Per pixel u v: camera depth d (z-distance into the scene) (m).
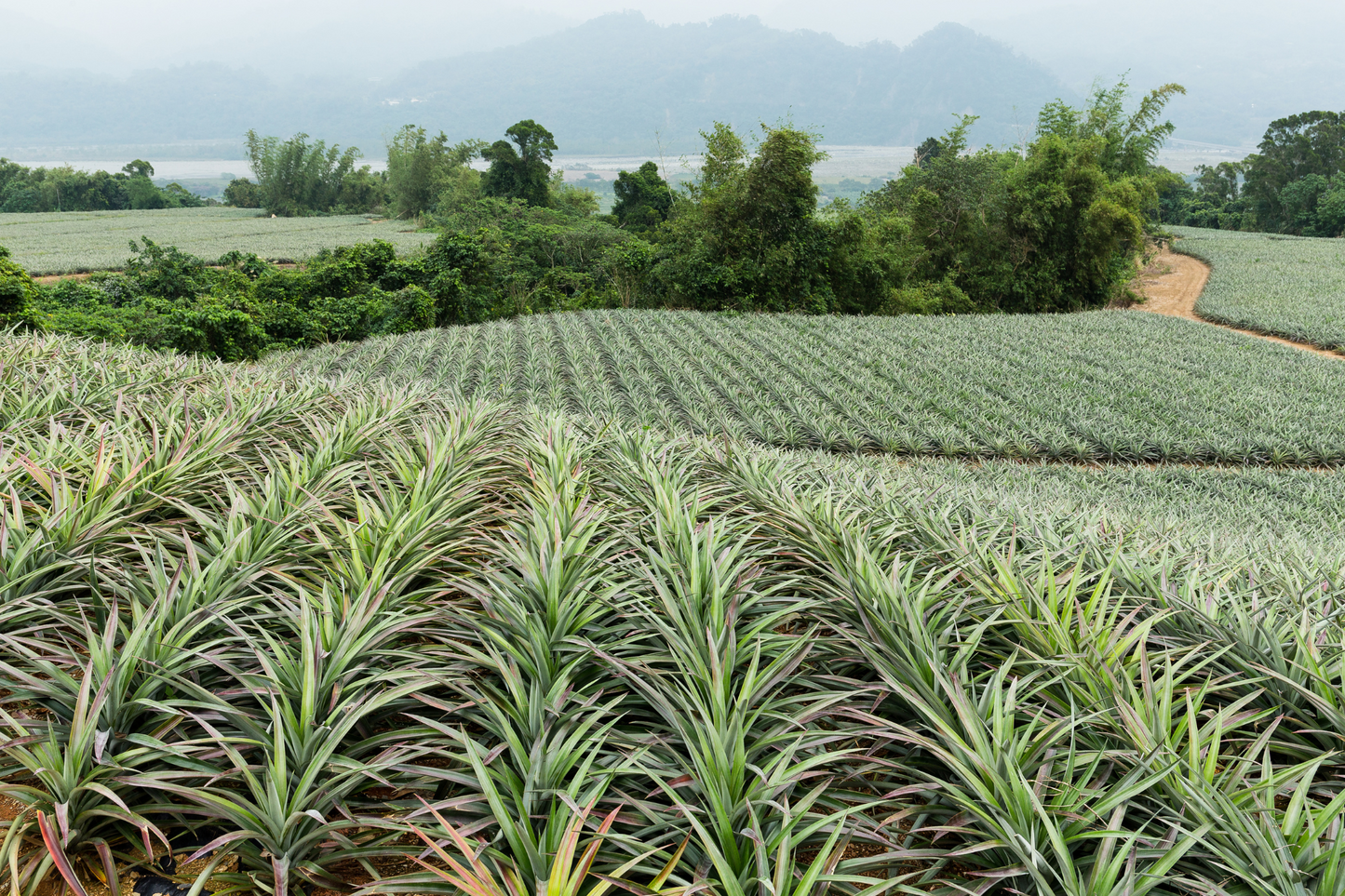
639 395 16.77
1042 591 3.32
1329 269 40.16
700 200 31.23
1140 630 2.77
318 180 100.19
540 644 2.65
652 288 32.72
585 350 21.14
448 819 2.14
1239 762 2.45
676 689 2.60
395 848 2.00
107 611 2.80
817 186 29.27
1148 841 2.03
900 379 18.73
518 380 18.22
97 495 3.56
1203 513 10.15
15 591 2.87
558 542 3.11
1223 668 3.08
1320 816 1.94
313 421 6.24
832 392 17.31
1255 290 34.44
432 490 4.22
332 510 4.12
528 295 33.22
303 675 2.36
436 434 5.55
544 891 1.65
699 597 3.07
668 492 4.38
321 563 3.31
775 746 2.48
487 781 1.92
